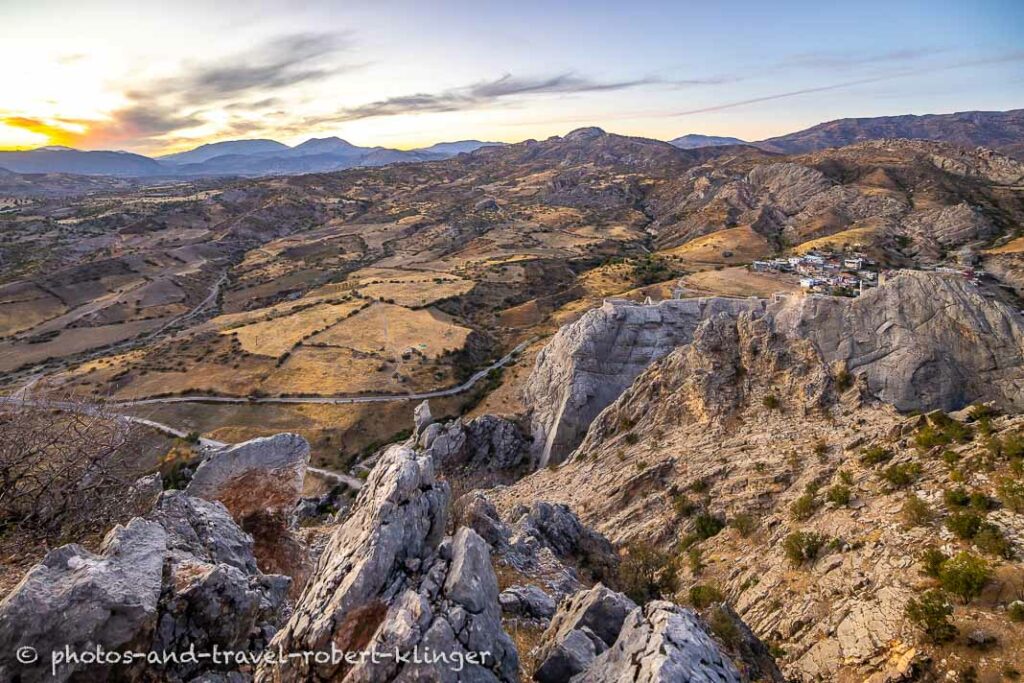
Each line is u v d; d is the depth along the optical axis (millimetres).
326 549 14133
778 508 32375
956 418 31797
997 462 24828
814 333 69812
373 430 106500
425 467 15117
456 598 11844
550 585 24953
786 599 24219
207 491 22094
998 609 17516
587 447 59031
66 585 10844
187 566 13453
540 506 33844
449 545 13398
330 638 11352
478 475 75375
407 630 10781
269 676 11586
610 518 41906
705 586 27141
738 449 41688
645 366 78438
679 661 11562
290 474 23328
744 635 20812
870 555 23078
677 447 46188
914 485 26359
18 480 16297
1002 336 64812
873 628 19344
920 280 69500
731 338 53906
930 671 16672
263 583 16391
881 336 67688
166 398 116062
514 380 113250
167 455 84688
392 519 13344
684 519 36812
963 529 21031
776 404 46000
